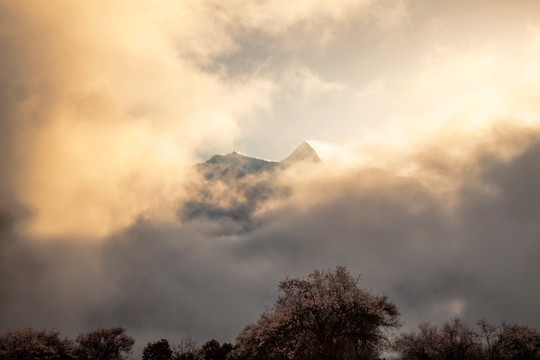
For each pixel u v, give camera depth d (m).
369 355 39.91
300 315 36.50
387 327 39.97
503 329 46.28
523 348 44.03
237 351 45.16
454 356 44.62
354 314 36.41
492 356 43.94
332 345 36.00
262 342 37.25
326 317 36.62
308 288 39.12
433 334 47.91
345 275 41.03
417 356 46.94
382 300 40.53
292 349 36.56
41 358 50.41
